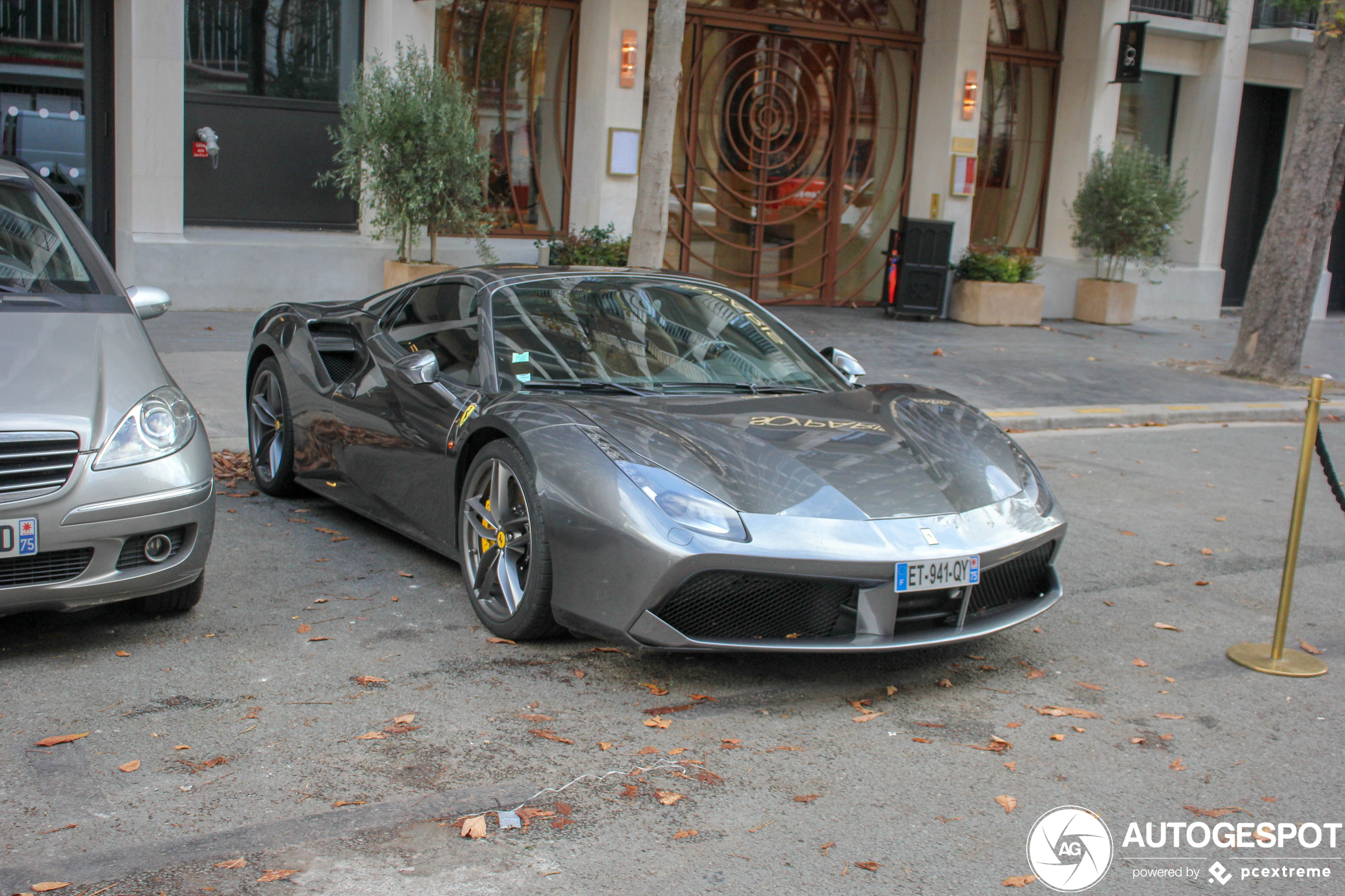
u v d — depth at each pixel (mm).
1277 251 11461
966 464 3852
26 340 3619
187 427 3613
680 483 3396
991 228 16156
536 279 4633
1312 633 4395
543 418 3707
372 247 11633
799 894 2428
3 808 2600
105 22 10945
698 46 13742
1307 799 2996
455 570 4555
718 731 3219
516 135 12836
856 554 3297
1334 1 10953
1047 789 2980
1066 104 15969
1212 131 16766
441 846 2547
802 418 3998
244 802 2684
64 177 11266
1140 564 5293
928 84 15000
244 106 11203
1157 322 16359
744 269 14609
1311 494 7012
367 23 11570
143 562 3477
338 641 3734
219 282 10898
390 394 4508
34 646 3564
